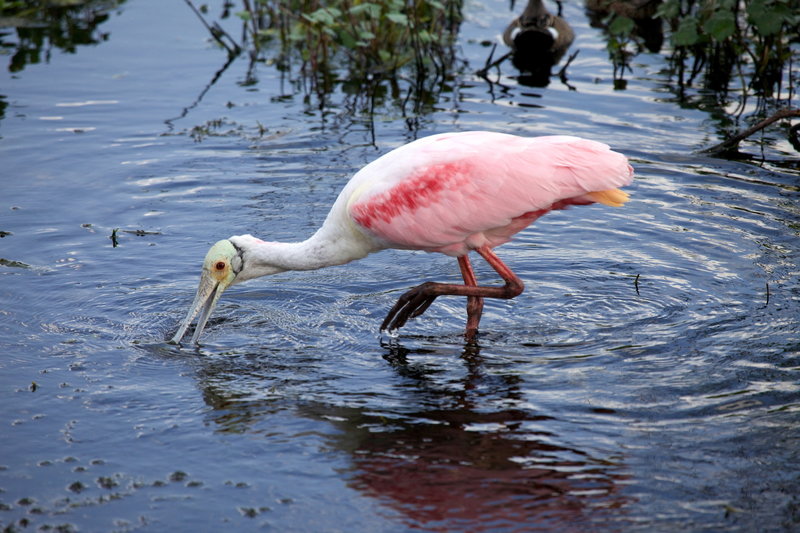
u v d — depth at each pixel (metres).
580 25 22.78
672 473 8.12
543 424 8.92
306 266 11.29
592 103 17.69
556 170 10.35
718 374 9.66
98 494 7.98
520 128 16.41
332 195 14.42
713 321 10.77
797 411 8.94
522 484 8.05
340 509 7.77
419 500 7.88
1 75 19.34
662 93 18.17
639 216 13.66
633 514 7.62
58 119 17.22
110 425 9.02
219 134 16.66
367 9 18.73
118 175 15.09
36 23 22.53
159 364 10.27
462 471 8.25
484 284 12.19
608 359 10.12
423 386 9.71
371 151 15.78
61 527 7.57
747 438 8.55
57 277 12.09
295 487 8.07
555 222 13.76
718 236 12.89
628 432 8.73
